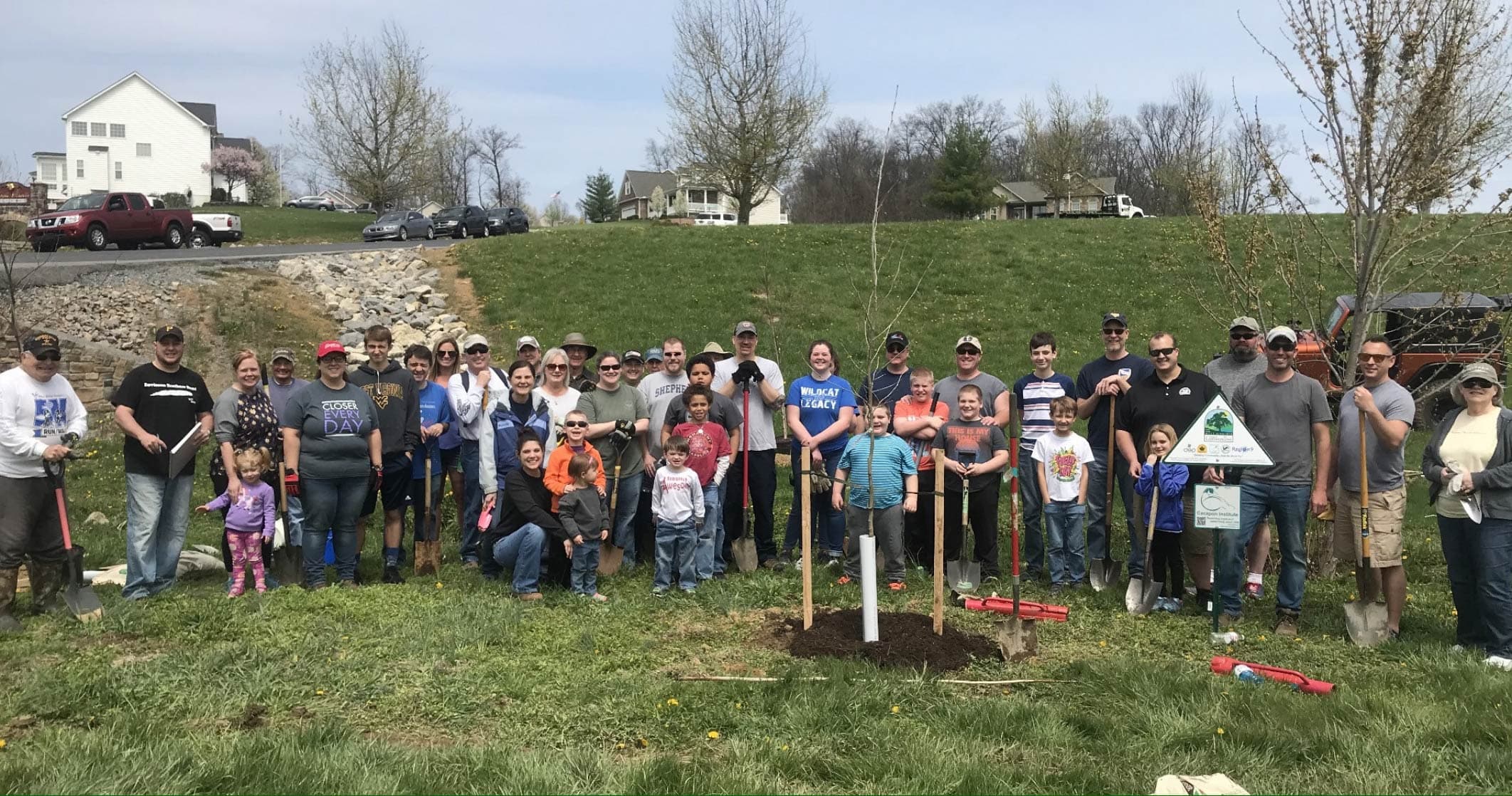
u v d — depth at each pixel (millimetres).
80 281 18656
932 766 4594
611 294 20656
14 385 6805
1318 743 4945
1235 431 6879
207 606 7051
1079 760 4801
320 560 7926
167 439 7516
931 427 8664
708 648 6473
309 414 7832
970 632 6934
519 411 8641
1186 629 7062
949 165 55625
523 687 5613
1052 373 8938
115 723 5000
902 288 21938
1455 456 6605
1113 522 10516
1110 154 82438
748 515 9820
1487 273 19250
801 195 73188
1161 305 20938
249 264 21188
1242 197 11367
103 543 9477
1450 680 5902
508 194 103375
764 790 4363
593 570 7824
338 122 51469
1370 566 6754
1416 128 8047
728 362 9406
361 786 4273
